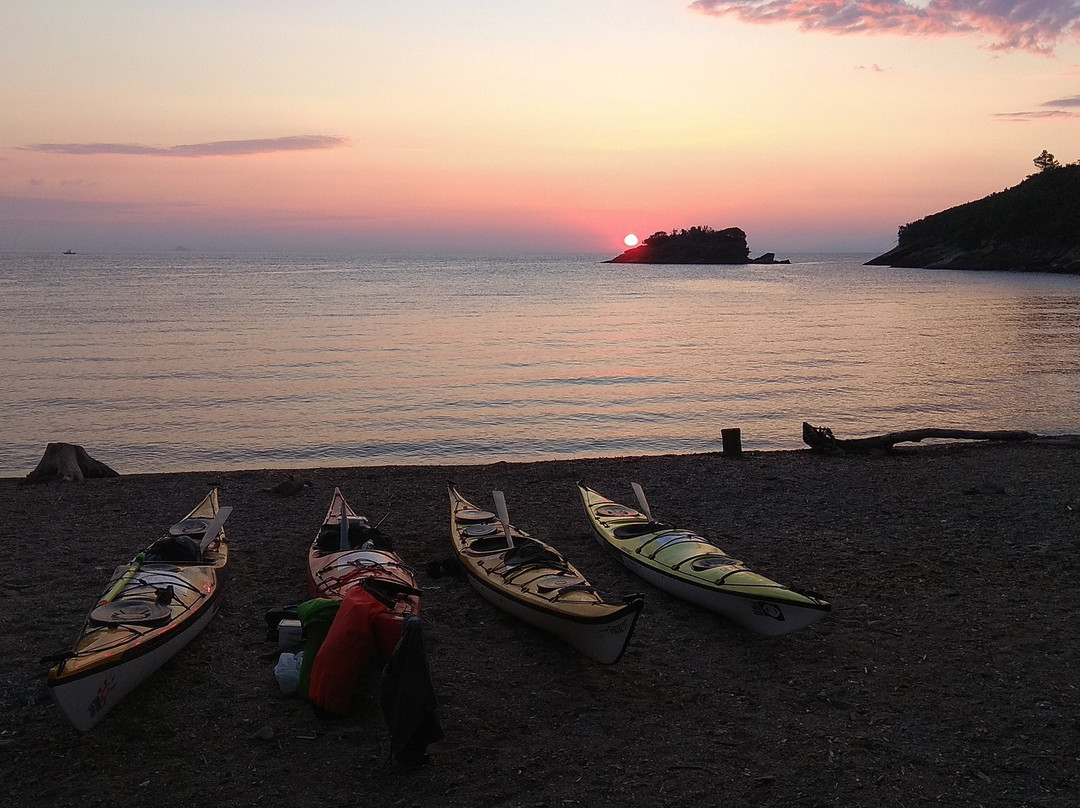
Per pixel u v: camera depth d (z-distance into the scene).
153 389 28.27
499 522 10.49
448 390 28.72
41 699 6.61
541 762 5.83
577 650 7.46
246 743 6.05
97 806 5.27
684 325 53.66
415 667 5.65
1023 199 149.50
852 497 13.08
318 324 51.53
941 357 37.47
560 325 52.94
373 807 5.30
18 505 12.66
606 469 15.36
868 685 7.01
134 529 11.39
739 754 5.95
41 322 50.78
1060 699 6.71
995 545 10.57
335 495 11.73
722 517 12.10
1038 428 22.48
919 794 5.45
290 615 7.80
